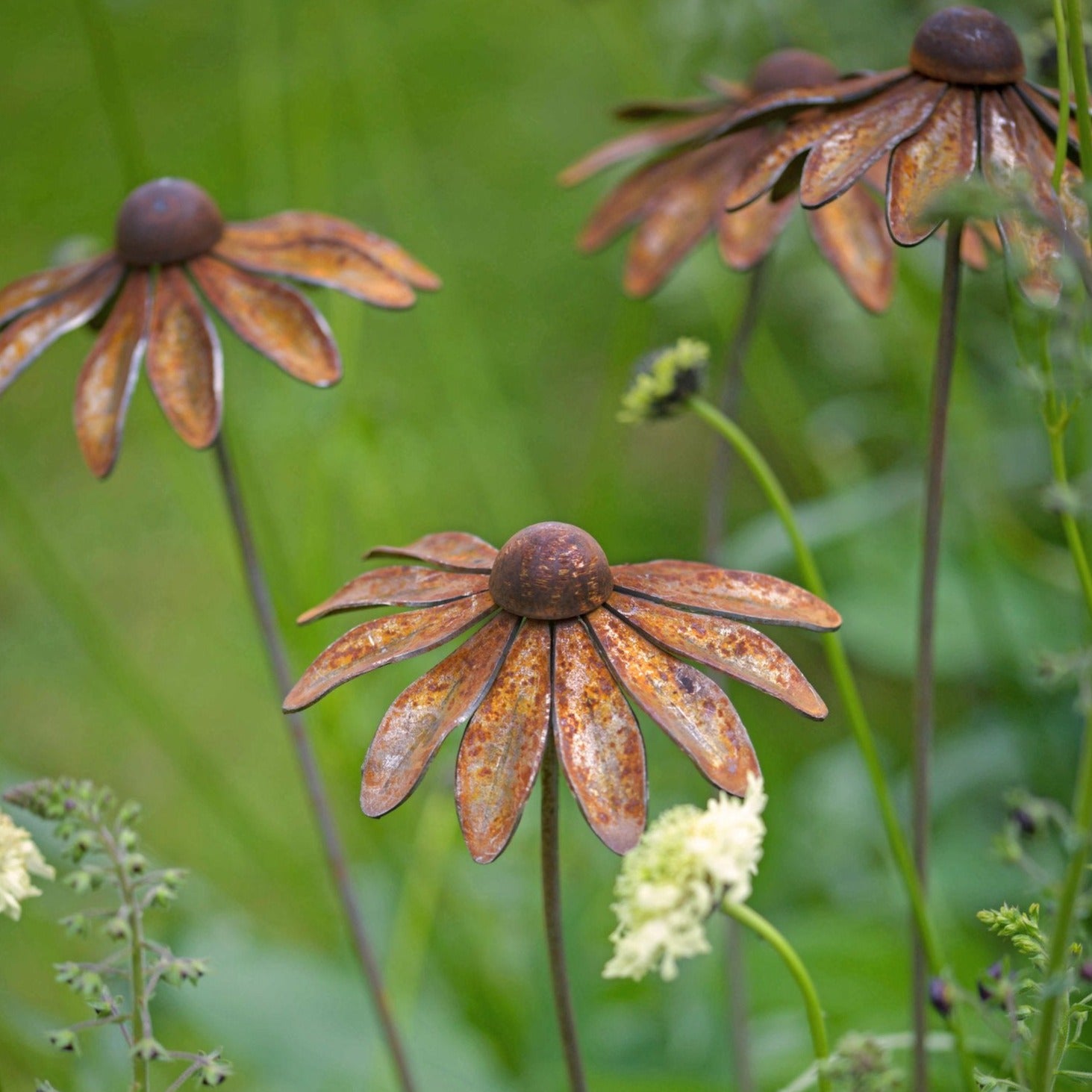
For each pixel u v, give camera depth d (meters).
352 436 1.65
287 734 2.24
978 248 1.19
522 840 1.63
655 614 1.02
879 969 1.48
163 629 2.41
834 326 1.88
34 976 1.73
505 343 2.76
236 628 2.40
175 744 1.86
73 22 3.29
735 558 1.70
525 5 3.17
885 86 1.09
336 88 2.62
